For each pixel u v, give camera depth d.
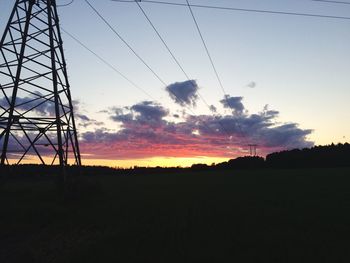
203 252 11.23
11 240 14.59
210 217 18.55
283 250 11.62
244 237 13.52
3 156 21.83
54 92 23.70
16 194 26.73
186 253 11.12
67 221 18.27
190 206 23.56
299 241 12.99
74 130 27.59
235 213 20.08
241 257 10.80
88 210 21.69
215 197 30.52
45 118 23.41
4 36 23.05
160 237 13.43
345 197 29.80
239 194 33.50
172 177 82.44
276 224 16.86
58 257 11.84
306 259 10.68
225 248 11.71
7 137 21.98
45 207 20.16
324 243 12.77
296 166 137.88
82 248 12.48
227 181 57.91
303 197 30.00
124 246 12.23
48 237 14.95
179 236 13.55
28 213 18.78
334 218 18.73
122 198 29.27
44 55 23.84
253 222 17.16
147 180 68.38
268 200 27.59
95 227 16.80
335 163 137.00
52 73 23.86
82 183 26.81
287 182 51.09
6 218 18.61
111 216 19.44
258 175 76.56
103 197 28.17
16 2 23.61
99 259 10.78
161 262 10.27
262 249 11.72
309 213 20.44
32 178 51.62
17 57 22.69
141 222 17.47
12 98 22.17
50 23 24.17
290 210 21.64
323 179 56.84
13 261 11.74
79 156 28.19
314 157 141.00
